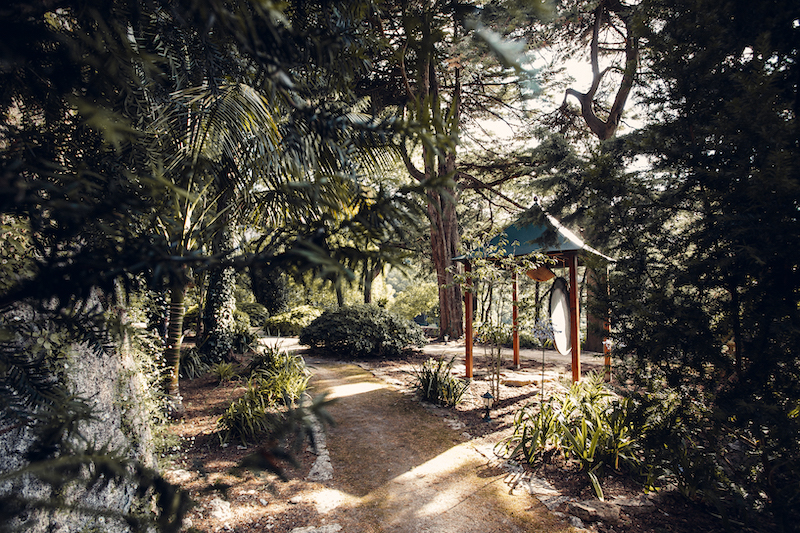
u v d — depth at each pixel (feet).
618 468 14.79
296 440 1.40
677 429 11.35
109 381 9.72
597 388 19.25
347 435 18.51
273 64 1.62
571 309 24.40
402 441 17.93
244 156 9.43
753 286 9.52
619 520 11.98
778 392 9.26
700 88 10.61
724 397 9.62
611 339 12.22
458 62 22.12
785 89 9.86
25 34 1.40
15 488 5.41
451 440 18.06
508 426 19.62
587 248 14.58
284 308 63.00
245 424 16.99
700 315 10.01
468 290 27.78
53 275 1.42
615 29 46.91
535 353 42.34
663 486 13.65
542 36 30.35
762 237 8.66
